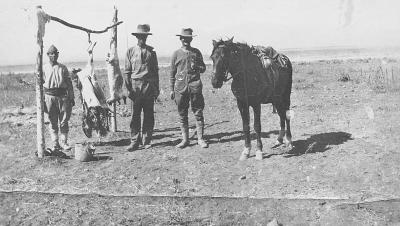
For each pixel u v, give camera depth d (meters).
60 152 9.70
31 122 12.78
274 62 9.31
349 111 12.09
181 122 10.12
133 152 9.96
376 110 11.91
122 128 11.97
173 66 9.87
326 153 9.26
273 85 9.09
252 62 8.76
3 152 10.08
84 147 9.49
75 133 11.57
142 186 8.31
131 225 7.34
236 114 13.13
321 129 10.77
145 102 9.97
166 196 7.96
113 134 11.24
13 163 9.39
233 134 11.02
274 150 9.66
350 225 7.04
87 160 9.42
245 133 9.17
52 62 9.67
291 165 8.82
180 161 9.31
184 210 7.61
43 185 8.45
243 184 8.21
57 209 7.78
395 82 15.14
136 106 9.94
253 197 7.78
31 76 22.34
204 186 8.23
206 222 7.34
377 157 8.87
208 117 12.97
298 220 7.24
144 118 10.20
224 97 15.49
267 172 8.59
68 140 10.97
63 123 9.99
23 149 10.26
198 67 9.82
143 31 9.65
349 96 13.85
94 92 10.41
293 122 11.52
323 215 7.28
